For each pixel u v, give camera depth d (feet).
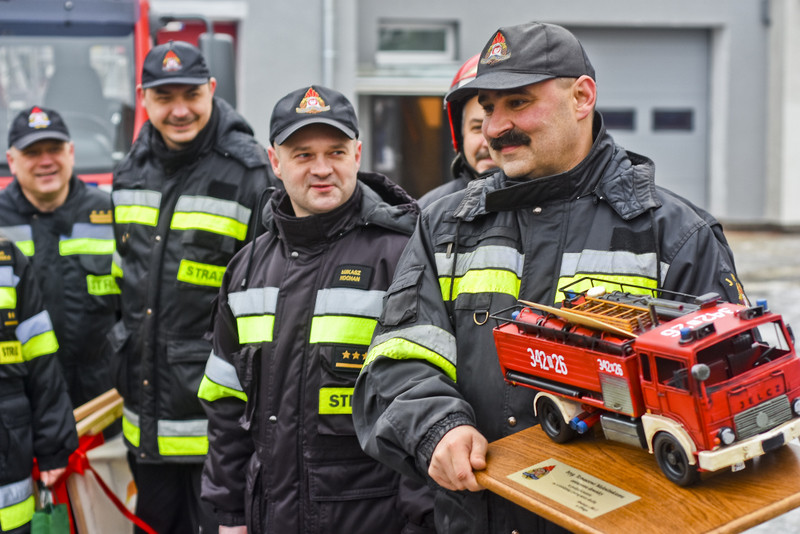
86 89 19.85
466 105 10.36
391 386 6.50
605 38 49.32
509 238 6.65
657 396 5.29
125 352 11.59
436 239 7.00
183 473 11.92
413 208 8.80
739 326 5.20
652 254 6.25
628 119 50.47
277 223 8.65
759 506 4.97
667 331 5.31
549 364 5.94
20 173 13.58
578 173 6.48
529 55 6.23
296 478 8.29
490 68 6.35
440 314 6.73
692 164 51.39
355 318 8.25
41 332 10.96
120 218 11.72
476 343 6.58
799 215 50.26
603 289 5.93
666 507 5.07
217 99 12.07
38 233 13.88
